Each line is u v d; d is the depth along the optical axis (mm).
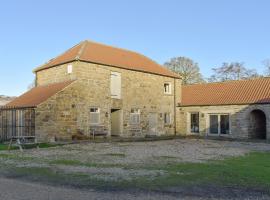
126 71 30047
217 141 25875
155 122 32406
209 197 8109
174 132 34062
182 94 36062
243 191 8656
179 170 11633
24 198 8055
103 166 12578
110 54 30844
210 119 31734
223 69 58000
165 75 33281
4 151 17984
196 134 32781
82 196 8211
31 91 28984
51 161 13930
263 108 27812
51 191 8758
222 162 13688
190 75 53688
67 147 20000
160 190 8781
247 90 31047
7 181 10164
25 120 24500
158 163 13391
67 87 25562
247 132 28719
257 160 14336
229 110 30141
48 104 24312
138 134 30734
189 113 33625
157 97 32688
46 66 29141
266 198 7992
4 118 26297
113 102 28844
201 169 11805
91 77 27328
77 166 12609
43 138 23859
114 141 24703
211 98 32438
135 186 9211
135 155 16062
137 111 30891
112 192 8602
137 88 30938
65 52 30547
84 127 26500
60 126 24922
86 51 28656
